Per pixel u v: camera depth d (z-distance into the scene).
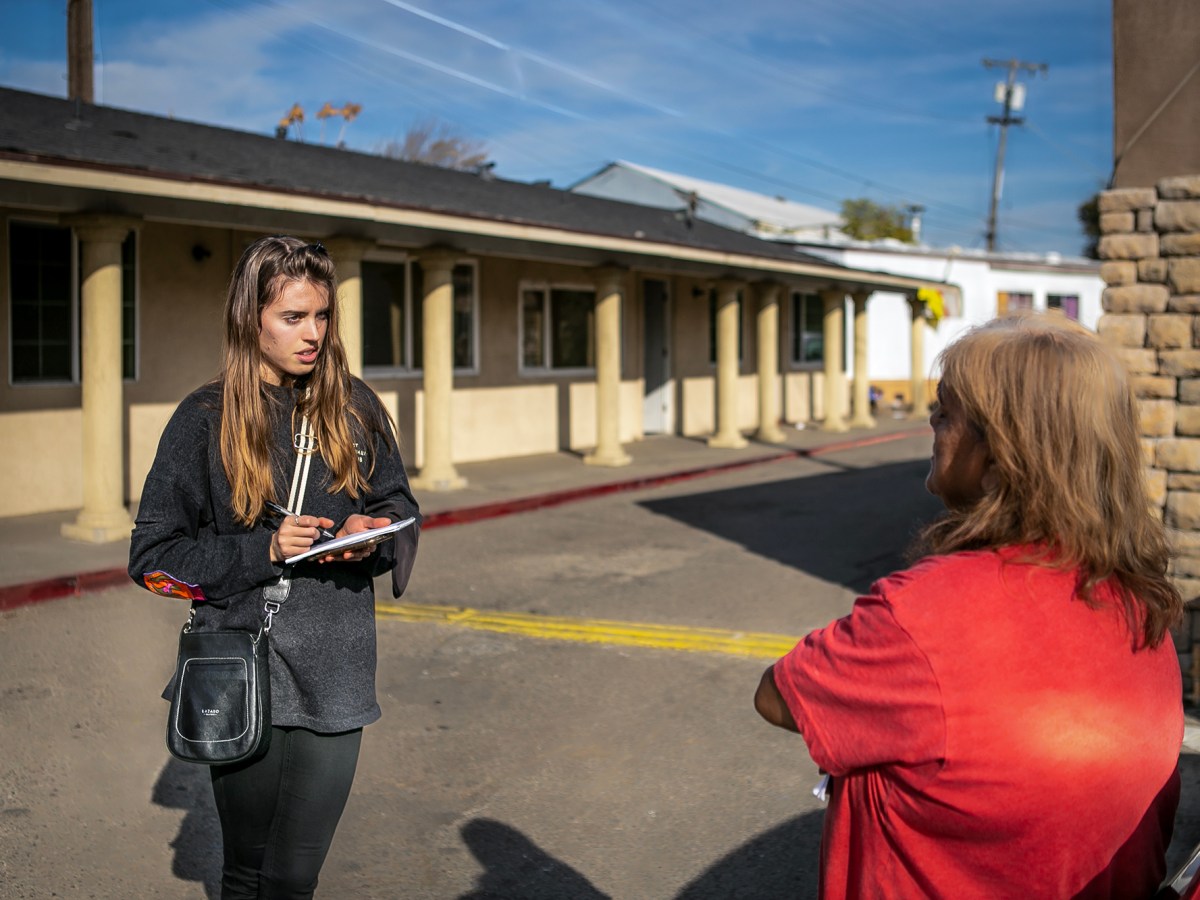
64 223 9.08
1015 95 50.66
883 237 45.22
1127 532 1.48
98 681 5.91
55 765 4.73
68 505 10.58
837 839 1.57
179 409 2.49
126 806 4.35
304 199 9.99
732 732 5.21
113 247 9.08
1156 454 5.52
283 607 2.44
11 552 8.62
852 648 1.49
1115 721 1.42
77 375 10.62
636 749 5.00
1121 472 1.47
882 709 1.45
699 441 18.88
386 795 4.48
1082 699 1.41
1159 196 5.54
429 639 6.85
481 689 5.86
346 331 11.03
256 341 2.48
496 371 15.58
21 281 10.12
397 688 5.87
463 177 17.58
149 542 2.38
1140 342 5.58
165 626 7.07
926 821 1.45
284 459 2.50
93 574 7.98
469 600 7.96
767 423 19.50
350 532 2.40
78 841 4.02
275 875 2.52
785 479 14.96
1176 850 3.89
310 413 2.53
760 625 7.26
